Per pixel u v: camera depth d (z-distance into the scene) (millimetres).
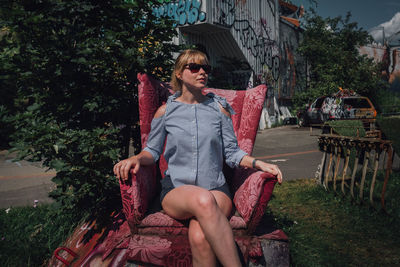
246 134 2381
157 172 2402
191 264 1703
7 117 2170
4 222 3004
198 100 2166
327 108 13102
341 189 3779
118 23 2418
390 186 3939
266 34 15734
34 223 2947
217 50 13359
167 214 1894
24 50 2254
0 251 2404
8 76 2162
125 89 2693
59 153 2145
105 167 2225
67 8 2213
